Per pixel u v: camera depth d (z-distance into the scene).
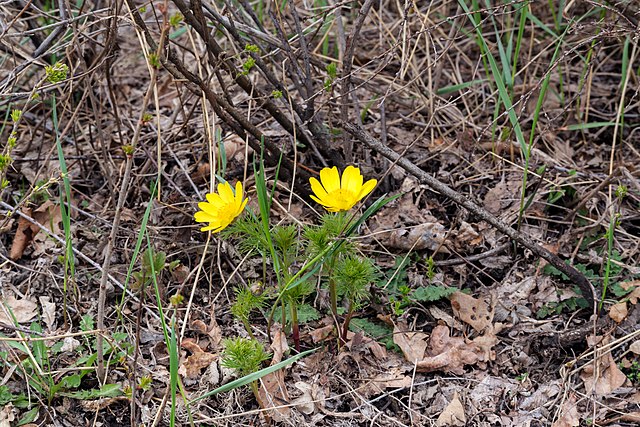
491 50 1.56
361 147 1.42
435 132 1.47
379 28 1.53
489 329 1.26
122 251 1.32
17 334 1.22
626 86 1.45
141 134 1.44
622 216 1.35
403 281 1.31
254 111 1.34
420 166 1.42
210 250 1.31
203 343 1.25
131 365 1.22
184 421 1.18
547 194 1.38
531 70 1.53
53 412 1.19
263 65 1.31
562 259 1.33
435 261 1.32
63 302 1.27
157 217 1.35
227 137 1.42
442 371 1.24
